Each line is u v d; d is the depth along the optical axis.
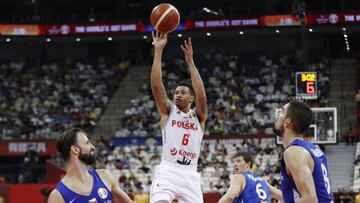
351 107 44.59
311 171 8.62
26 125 46.16
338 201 31.84
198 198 11.51
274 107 44.59
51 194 8.95
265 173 34.72
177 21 11.52
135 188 35.16
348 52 49.84
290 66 49.34
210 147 40.75
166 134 11.47
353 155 39.53
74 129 9.17
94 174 9.23
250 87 47.69
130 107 48.00
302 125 8.90
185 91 11.54
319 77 46.53
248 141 41.09
